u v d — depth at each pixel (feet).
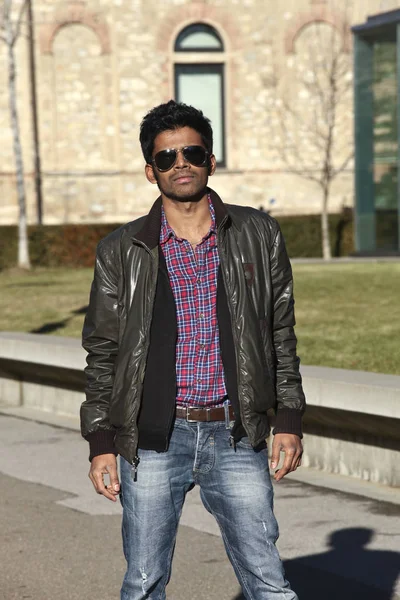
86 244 101.14
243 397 11.89
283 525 21.22
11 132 109.81
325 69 112.16
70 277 77.25
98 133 113.09
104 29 112.16
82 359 31.58
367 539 20.08
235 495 11.96
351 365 31.76
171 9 113.09
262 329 12.25
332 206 115.75
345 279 61.57
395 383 23.02
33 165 110.83
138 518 12.08
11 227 99.09
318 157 115.55
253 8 113.91
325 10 113.39
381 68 89.45
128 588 12.21
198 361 12.03
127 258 12.32
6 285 69.15
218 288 12.15
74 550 20.04
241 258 12.24
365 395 22.97
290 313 12.64
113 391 12.21
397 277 62.23
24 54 109.50
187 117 12.20
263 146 115.34
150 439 11.98
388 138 89.66
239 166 115.24
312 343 36.42
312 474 25.41
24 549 20.16
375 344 35.63
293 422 12.29
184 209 12.26
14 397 36.86
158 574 12.20
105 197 113.29
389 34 88.17
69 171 112.37
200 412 12.01
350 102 114.83
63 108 112.16
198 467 12.13
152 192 114.32
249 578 12.05
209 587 17.69
